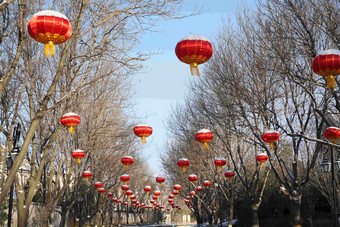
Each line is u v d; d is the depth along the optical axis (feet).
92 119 63.98
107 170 102.47
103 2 42.06
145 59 35.55
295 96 63.62
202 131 58.23
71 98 48.37
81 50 45.27
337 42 46.24
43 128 56.08
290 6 51.75
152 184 228.22
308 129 72.90
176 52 32.53
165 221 295.69
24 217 39.37
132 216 256.52
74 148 68.08
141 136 57.57
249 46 65.77
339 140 65.57
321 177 84.23
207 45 31.68
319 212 100.22
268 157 67.82
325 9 48.88
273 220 60.70
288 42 53.83
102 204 121.19
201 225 156.87
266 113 66.85
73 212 97.55
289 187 64.34
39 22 24.85
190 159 124.47
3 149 31.96
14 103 45.37
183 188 155.33
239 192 112.78
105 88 58.18
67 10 45.03
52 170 57.62
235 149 102.83
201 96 81.87
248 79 67.97
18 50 32.60
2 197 27.89
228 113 72.13
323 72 33.01
